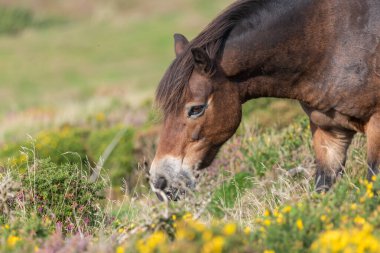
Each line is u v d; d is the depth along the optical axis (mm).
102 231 9633
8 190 10430
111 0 88250
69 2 90438
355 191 9023
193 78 10156
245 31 10312
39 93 55188
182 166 10242
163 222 8242
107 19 83562
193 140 10289
